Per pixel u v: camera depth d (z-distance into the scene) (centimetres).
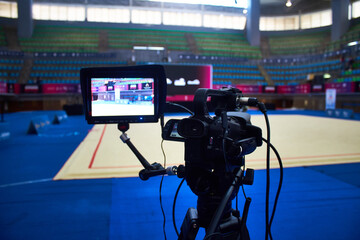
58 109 1950
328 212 271
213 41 2591
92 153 545
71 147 609
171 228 236
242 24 2841
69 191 327
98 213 266
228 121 114
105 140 710
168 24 2742
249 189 336
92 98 130
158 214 264
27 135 790
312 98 2120
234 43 2594
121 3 2586
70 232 229
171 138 121
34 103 1917
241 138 126
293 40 2630
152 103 131
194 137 101
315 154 534
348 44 2067
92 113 130
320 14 2648
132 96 131
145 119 131
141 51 2325
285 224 246
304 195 315
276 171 413
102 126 1030
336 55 2141
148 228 236
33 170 418
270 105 2091
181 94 1591
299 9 2592
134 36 2517
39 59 2106
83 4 2538
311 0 2431
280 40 2661
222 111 111
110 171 407
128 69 127
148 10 2678
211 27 2678
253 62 2423
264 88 2148
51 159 492
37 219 253
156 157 515
